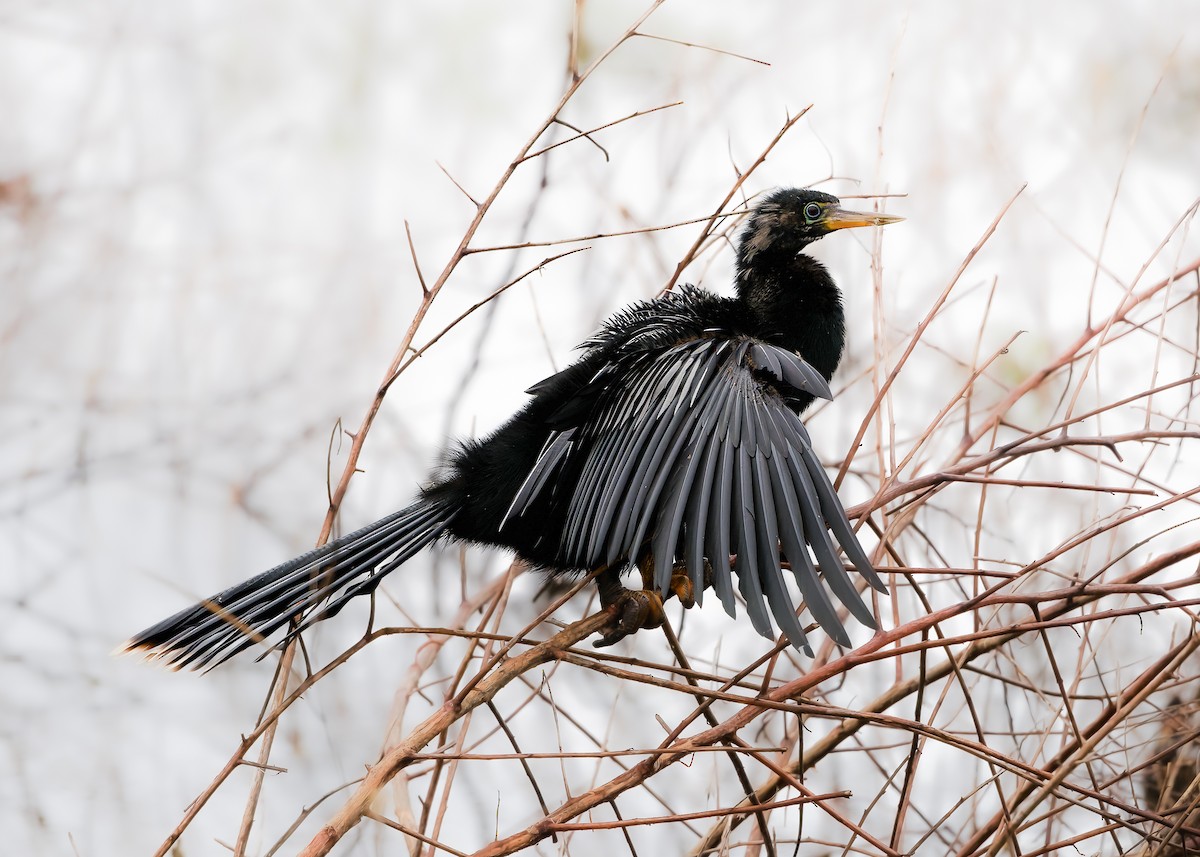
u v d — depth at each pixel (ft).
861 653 20.42
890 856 18.62
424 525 26.66
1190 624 25.99
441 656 31.40
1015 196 24.36
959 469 23.18
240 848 19.61
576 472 26.35
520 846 18.67
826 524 22.13
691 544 22.20
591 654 20.44
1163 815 22.81
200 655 23.97
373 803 18.70
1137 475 24.27
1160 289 27.07
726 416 24.11
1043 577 28.17
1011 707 28.71
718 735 20.52
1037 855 23.41
